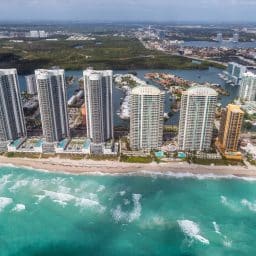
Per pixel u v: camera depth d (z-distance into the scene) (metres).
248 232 161.50
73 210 176.50
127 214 173.50
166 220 169.38
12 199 186.25
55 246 152.62
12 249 151.25
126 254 147.88
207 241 155.62
